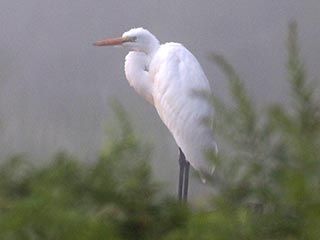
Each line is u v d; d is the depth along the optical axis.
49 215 4.86
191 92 5.22
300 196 4.59
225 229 4.73
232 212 4.79
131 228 5.59
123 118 5.80
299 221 4.71
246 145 4.84
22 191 5.71
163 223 5.59
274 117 4.79
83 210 5.41
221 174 4.88
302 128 4.77
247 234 4.72
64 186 5.49
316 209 4.57
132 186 5.64
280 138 4.80
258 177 4.82
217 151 4.92
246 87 4.99
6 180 5.75
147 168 5.68
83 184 5.62
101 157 5.68
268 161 4.80
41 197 4.95
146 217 5.59
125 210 5.61
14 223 4.80
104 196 5.61
